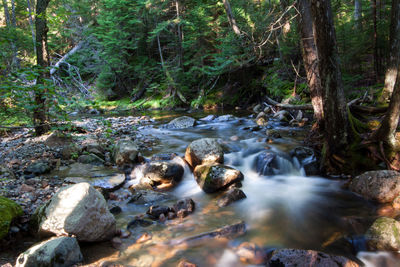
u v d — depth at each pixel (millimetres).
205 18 14641
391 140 4934
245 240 3598
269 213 4332
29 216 3738
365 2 13016
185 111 15555
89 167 5777
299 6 6344
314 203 4637
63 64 15320
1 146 7027
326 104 5285
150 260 3186
